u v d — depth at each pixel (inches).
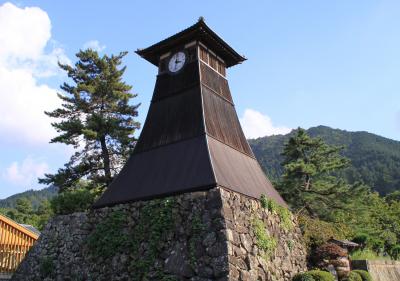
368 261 856.3
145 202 581.9
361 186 1259.8
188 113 662.5
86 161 1071.0
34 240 860.6
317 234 745.6
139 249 547.8
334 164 1384.1
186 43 733.9
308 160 1396.4
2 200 4697.3
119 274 550.0
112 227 594.9
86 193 840.3
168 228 534.9
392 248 1181.1
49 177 1031.0
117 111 1137.4
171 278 495.8
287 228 673.0
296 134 1481.3
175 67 732.0
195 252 496.7
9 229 820.6
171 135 660.1
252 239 542.9
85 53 1159.6
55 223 694.5
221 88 744.3
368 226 1347.2
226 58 799.1
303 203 1272.1
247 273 493.7
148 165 644.1
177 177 578.9
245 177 633.6
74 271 605.9
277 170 4163.4
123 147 1085.1
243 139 734.5
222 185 536.1
